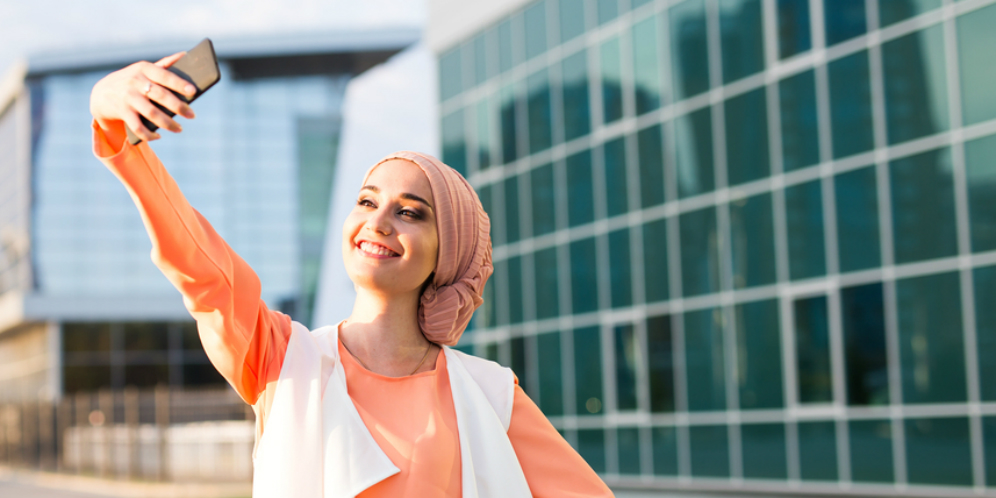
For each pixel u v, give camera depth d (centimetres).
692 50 1259
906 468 965
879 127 1016
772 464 1115
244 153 4050
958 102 941
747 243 1167
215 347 137
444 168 160
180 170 3994
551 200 1504
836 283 1052
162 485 1603
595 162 1416
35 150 4028
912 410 963
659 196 1302
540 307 1516
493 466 151
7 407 2469
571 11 1480
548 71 1523
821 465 1055
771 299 1131
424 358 159
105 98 112
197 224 131
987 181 913
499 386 163
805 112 1099
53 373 3638
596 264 1405
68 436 2094
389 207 152
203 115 4028
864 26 1036
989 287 905
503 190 1616
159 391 1656
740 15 1190
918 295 967
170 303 3744
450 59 1773
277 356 147
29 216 4003
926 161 968
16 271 4094
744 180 1177
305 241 4066
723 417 1183
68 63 3928
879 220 1010
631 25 1362
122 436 1817
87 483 1789
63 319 3669
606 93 1403
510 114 1605
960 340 926
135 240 4069
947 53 953
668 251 1281
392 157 158
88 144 4072
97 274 4019
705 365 1215
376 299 157
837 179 1058
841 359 1041
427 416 149
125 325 3716
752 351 1151
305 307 4031
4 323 3809
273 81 4116
